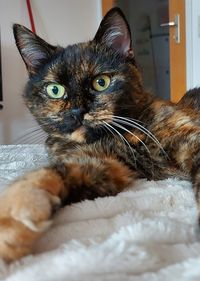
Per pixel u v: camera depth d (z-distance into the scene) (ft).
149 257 0.30
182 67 1.57
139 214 0.41
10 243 0.32
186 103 0.73
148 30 1.70
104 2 1.82
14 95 1.74
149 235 0.35
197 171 0.49
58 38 1.84
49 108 0.64
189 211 0.43
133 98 0.65
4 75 1.73
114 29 0.68
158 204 0.45
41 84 0.65
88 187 0.47
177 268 0.29
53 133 0.66
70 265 0.30
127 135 0.61
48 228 0.36
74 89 0.61
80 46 0.67
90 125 0.60
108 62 0.64
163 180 0.57
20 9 1.74
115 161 0.56
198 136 0.56
